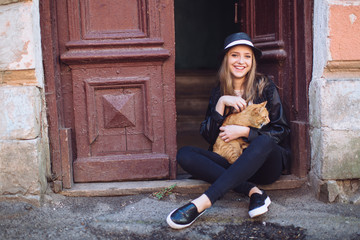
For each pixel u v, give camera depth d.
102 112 2.36
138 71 2.35
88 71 2.31
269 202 2.04
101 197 2.26
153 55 2.29
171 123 2.42
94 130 2.35
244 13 2.85
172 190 2.32
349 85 2.12
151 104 2.38
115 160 2.38
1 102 2.05
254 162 1.94
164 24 2.34
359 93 2.12
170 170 2.44
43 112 2.18
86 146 2.36
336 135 2.13
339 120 2.13
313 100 2.24
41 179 2.13
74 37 2.28
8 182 2.09
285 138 2.42
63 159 2.25
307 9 2.25
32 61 2.03
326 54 2.11
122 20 2.34
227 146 2.20
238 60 2.30
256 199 1.98
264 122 2.12
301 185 2.37
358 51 2.11
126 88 2.36
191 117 4.86
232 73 2.35
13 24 2.01
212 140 2.36
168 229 1.92
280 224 1.97
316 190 2.23
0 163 2.07
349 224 1.94
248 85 2.34
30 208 2.06
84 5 2.28
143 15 2.33
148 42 2.31
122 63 2.32
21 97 2.04
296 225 1.96
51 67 2.19
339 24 2.08
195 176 2.23
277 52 2.46
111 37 2.30
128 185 2.33
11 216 1.98
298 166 2.37
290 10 2.39
